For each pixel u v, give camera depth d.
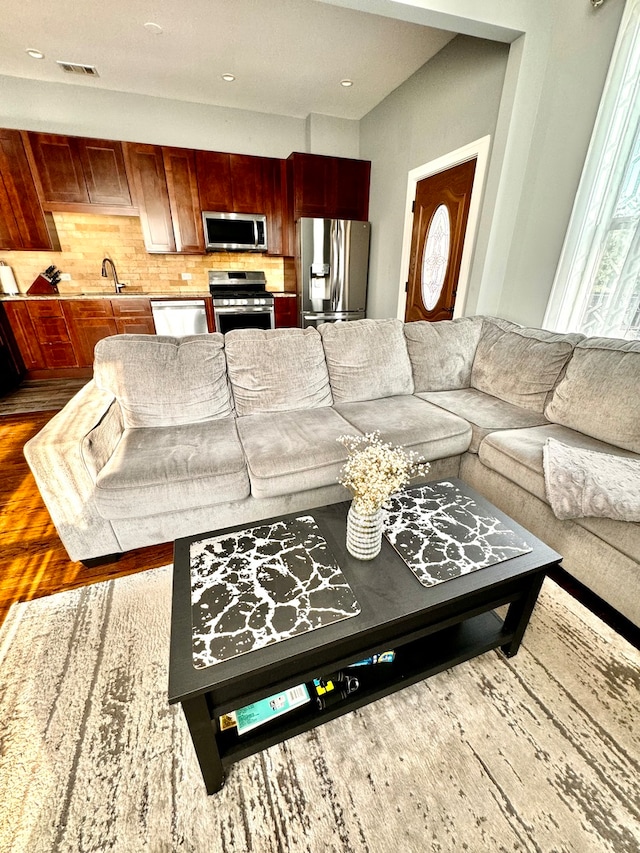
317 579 1.00
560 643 1.29
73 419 1.51
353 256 4.21
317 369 2.16
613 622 1.38
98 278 4.20
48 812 0.87
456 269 3.10
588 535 1.39
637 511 1.22
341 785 0.92
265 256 4.68
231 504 1.59
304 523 1.21
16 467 2.43
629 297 1.99
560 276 2.33
